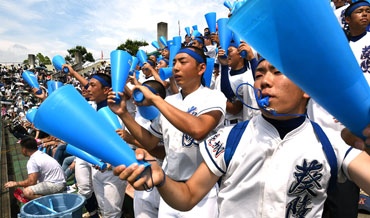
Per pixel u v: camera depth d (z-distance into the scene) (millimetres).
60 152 5816
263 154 986
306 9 412
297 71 466
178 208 1058
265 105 933
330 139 990
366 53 2400
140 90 1489
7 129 13875
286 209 961
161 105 1446
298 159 947
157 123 2041
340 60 451
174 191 1006
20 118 12438
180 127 1469
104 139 775
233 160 1044
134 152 849
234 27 484
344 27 3270
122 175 807
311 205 989
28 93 21234
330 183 974
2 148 9594
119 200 3018
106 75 3148
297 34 427
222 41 3090
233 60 3010
